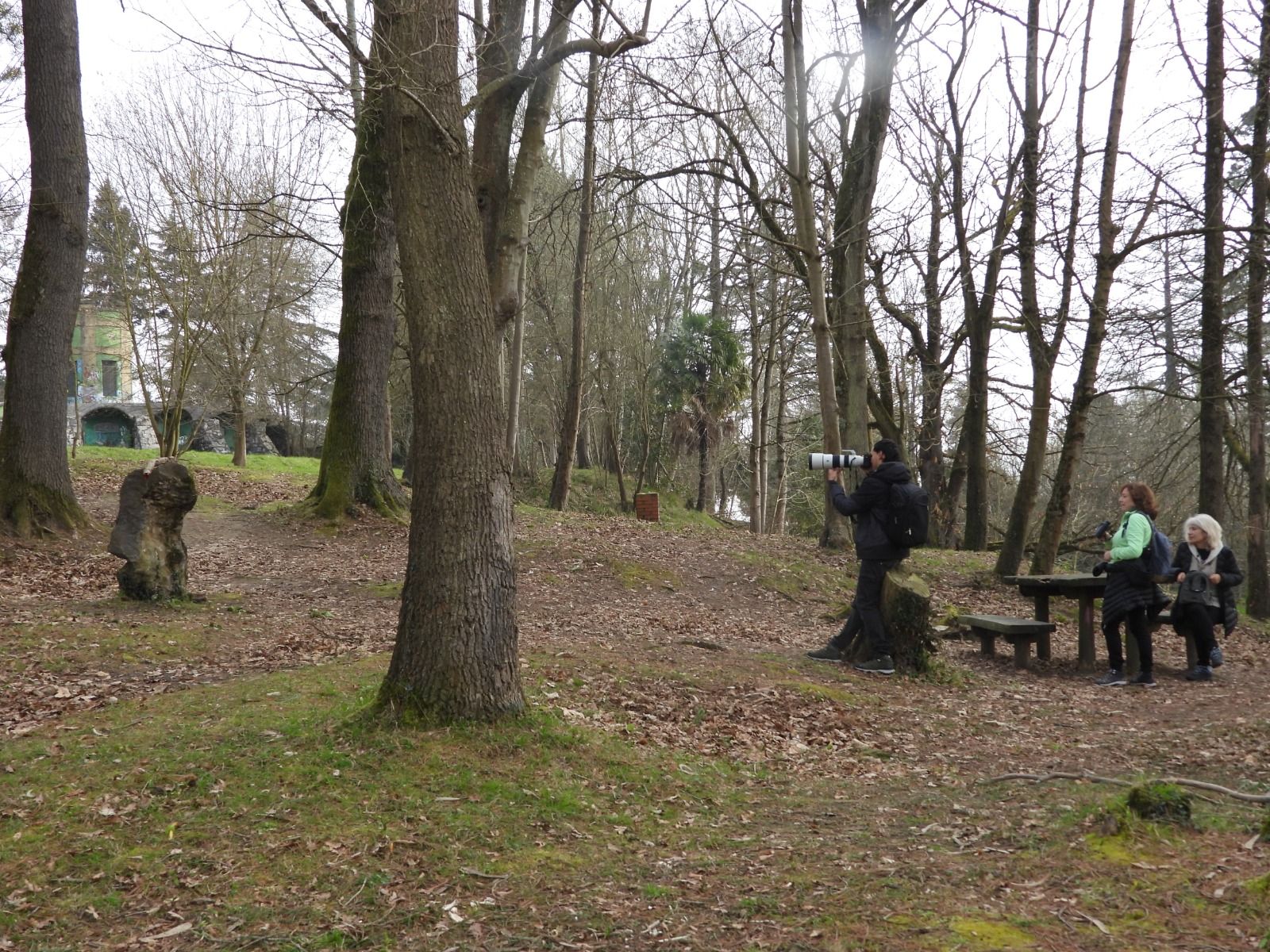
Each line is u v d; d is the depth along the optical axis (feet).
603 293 107.24
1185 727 22.84
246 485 80.64
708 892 12.57
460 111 17.80
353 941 11.30
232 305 99.81
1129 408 85.51
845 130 60.08
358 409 55.42
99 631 27.45
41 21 44.88
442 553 17.65
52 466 45.16
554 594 41.42
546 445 155.22
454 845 13.82
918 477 88.58
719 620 39.42
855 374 56.34
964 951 9.77
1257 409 47.80
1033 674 31.12
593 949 10.94
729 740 20.71
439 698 17.57
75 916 11.95
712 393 106.11
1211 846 12.17
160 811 14.90
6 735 18.84
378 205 53.78
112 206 86.22
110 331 143.43
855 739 21.68
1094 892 11.06
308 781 15.72
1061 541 70.85
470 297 17.39
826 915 11.32
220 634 28.91
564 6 34.22
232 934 11.53
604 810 15.56
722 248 63.93
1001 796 16.88
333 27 17.42
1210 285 48.16
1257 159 47.32
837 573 51.57
